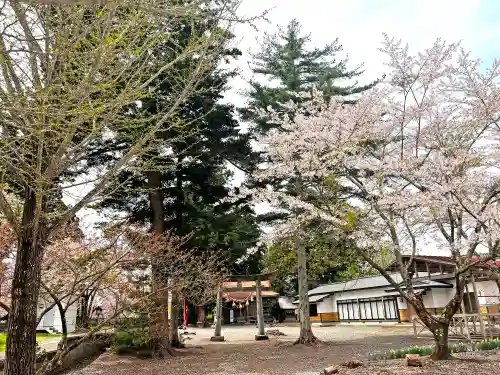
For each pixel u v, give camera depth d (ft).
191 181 42.39
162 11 11.78
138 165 20.88
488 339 35.06
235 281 53.93
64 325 19.06
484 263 22.79
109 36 13.21
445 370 20.34
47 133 14.30
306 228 33.09
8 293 25.75
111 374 28.07
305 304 44.47
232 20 14.96
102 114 13.53
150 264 30.17
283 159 30.81
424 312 23.85
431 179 23.09
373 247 28.78
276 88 49.01
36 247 14.38
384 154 27.86
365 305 77.25
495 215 20.94
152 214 39.70
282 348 40.75
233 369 29.45
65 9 12.26
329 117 27.45
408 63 26.22
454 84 25.67
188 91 17.66
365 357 31.32
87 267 24.85
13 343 13.39
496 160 23.76
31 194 14.90
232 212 42.09
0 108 11.00
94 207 28.76
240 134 42.57
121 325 30.27
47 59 12.18
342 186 30.04
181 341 46.83
